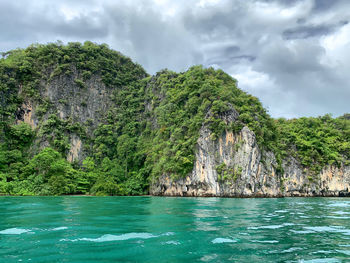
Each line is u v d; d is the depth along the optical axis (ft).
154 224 48.34
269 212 69.21
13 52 268.21
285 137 217.97
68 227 44.78
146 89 279.49
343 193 213.87
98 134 246.47
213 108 175.83
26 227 44.60
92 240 35.76
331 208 83.30
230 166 163.63
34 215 59.98
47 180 179.11
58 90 247.50
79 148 234.58
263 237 38.32
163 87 249.75
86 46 282.56
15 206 81.71
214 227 45.60
